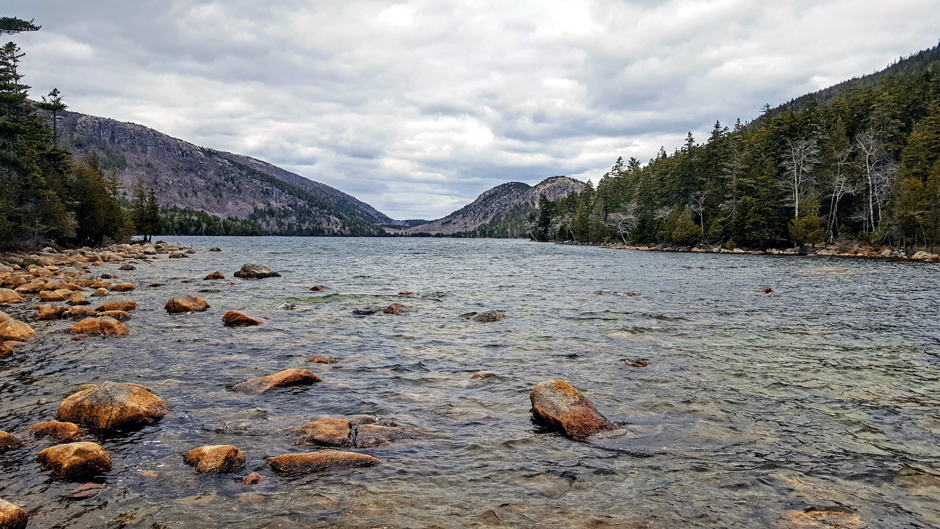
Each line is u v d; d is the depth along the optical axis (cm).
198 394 885
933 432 728
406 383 970
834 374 1041
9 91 4997
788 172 7719
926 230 5653
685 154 10556
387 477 574
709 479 577
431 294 2433
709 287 2778
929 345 1321
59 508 500
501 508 507
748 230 7662
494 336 1438
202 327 1518
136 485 550
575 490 548
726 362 1142
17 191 4638
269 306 1973
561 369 1080
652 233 9894
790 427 746
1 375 987
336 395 887
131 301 1825
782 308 1978
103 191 6309
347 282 2994
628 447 669
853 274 3569
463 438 695
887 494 545
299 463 590
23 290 2191
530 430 728
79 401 736
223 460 586
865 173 7150
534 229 17300
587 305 2066
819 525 479
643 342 1359
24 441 659
